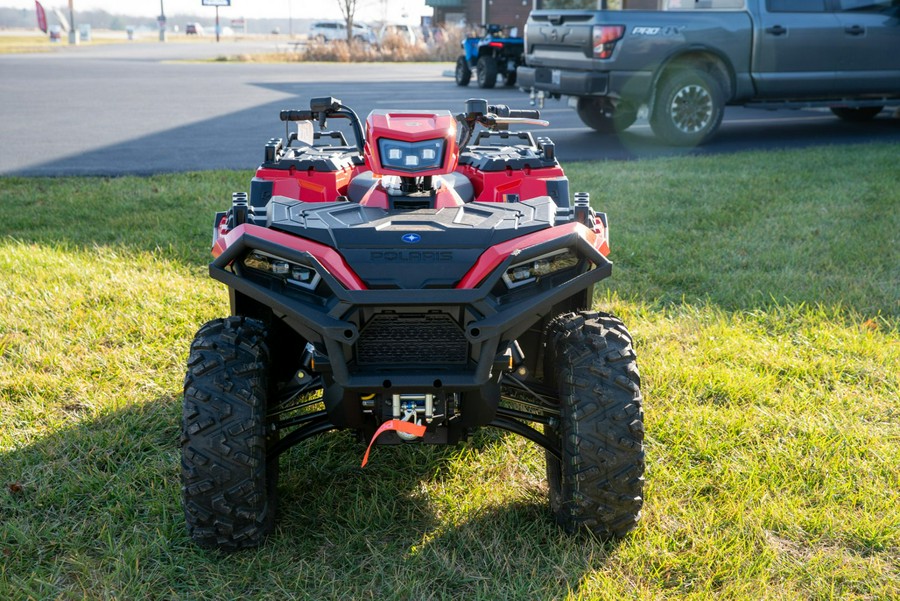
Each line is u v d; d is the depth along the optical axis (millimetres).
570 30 11422
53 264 6023
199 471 2807
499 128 4008
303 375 3346
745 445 3797
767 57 11594
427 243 2865
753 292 5629
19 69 26391
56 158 10562
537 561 2977
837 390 4305
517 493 3439
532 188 3816
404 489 3471
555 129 13422
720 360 4664
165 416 4008
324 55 37625
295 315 2762
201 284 5719
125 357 4621
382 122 3283
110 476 3500
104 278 5766
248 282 2842
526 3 33438
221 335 2924
